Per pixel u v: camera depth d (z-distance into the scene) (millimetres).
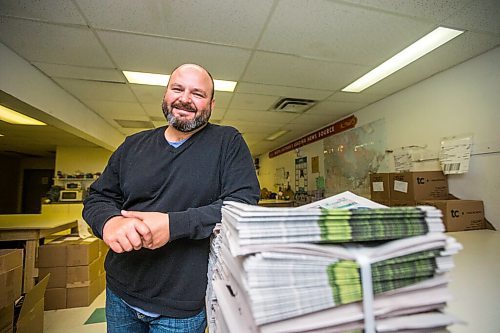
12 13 1647
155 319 876
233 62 2291
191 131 969
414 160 2693
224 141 976
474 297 648
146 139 1040
